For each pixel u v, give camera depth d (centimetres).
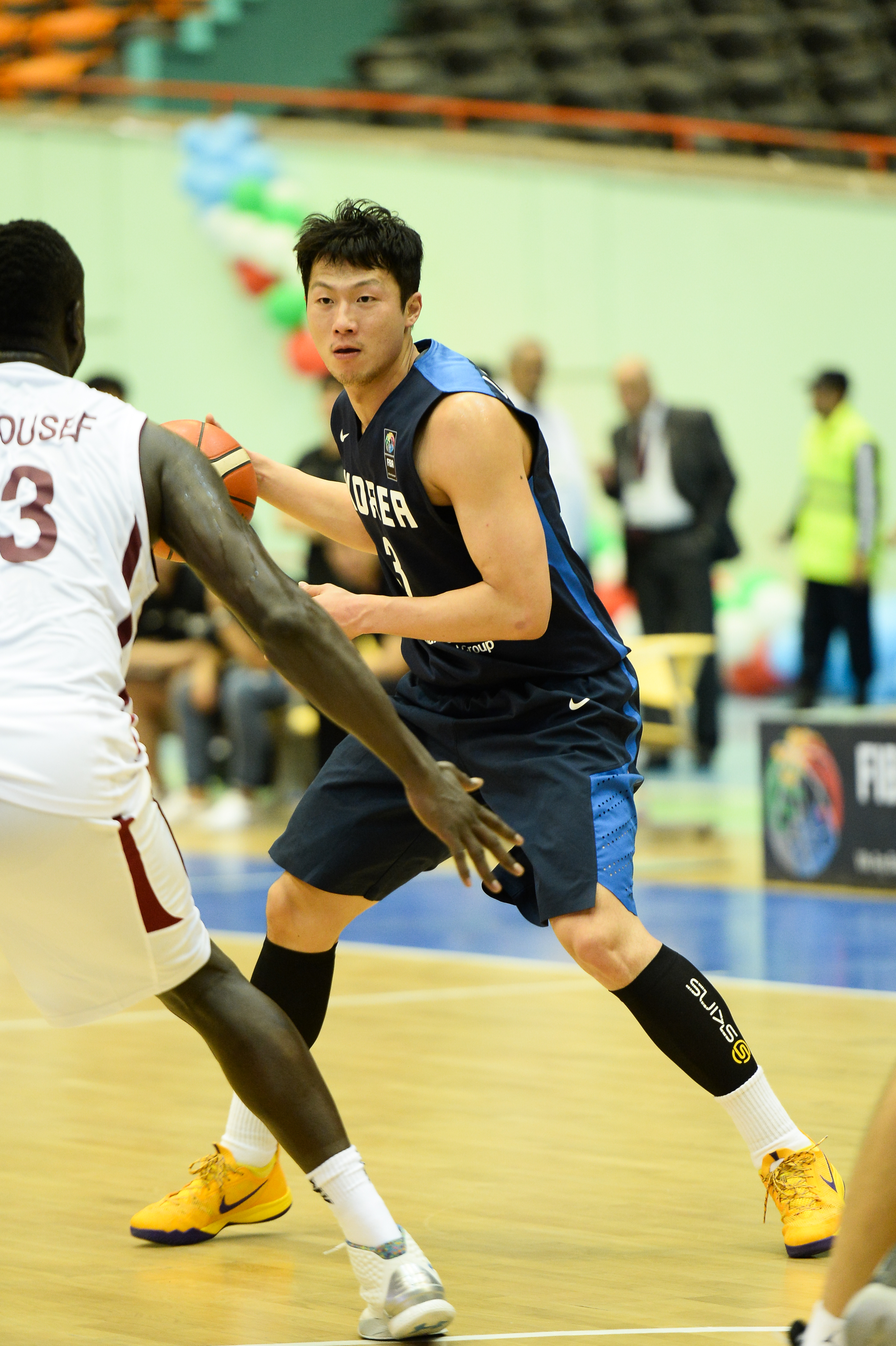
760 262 4141
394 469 777
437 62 4384
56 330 658
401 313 772
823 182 4222
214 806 2616
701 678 2866
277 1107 634
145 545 620
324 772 819
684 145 4359
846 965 1436
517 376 2636
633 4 4797
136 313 3500
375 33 4375
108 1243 779
